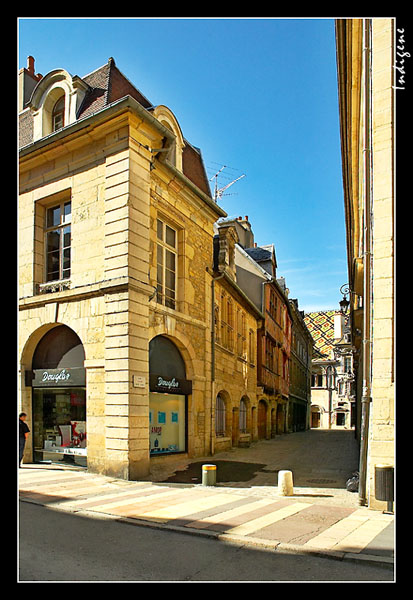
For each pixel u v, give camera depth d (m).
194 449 14.05
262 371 24.58
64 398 12.02
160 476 10.74
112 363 10.70
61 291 11.89
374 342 7.62
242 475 11.41
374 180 7.80
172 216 13.62
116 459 10.32
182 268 14.08
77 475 10.48
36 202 13.05
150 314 11.85
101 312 11.13
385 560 4.96
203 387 14.86
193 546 5.54
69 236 12.58
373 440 7.52
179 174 13.34
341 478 11.22
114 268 11.05
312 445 21.41
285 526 6.36
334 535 5.93
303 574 4.66
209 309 15.68
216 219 16.39
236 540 5.71
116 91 12.64
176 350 13.77
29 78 16.12
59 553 5.04
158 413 12.86
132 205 11.13
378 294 7.59
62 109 13.34
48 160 12.76
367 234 8.77
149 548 5.40
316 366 56.22
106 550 5.24
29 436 12.34
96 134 11.69
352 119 12.47
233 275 19.50
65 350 12.09
